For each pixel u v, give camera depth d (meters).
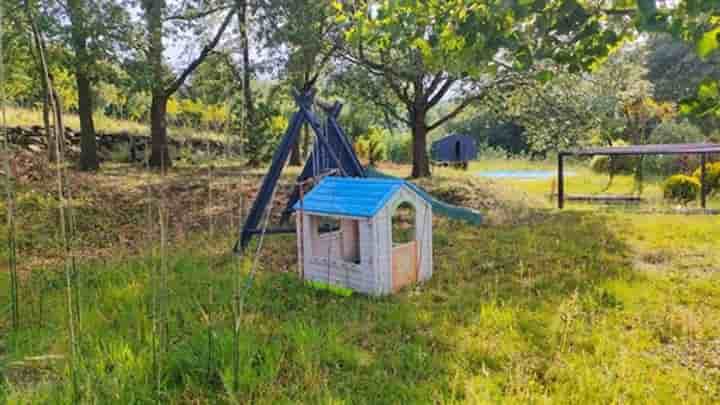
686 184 9.92
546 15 1.69
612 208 9.02
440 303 3.66
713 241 5.66
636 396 2.26
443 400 2.23
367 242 3.88
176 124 10.28
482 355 2.71
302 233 4.31
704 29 1.35
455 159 21.92
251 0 8.88
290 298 3.77
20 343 2.81
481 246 5.54
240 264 4.67
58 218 5.98
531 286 3.99
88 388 2.12
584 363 2.59
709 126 19.45
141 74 8.31
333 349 2.76
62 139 2.97
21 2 6.14
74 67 7.83
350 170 5.59
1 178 6.80
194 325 3.04
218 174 9.68
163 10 8.80
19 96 10.70
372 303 3.66
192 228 6.29
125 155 12.06
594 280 4.07
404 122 11.77
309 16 8.65
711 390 2.31
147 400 2.22
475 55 1.95
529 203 9.35
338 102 5.65
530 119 11.08
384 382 2.43
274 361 2.60
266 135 11.45
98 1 7.52
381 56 10.34
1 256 4.65
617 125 13.95
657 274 4.29
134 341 2.77
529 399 2.20
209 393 2.34
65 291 3.71
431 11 2.06
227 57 8.27
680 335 2.99
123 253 4.97
